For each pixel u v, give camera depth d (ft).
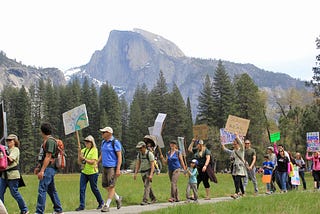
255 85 260.62
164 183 99.55
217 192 70.54
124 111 412.16
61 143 38.86
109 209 44.57
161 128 61.16
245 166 57.21
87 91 362.94
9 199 57.72
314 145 86.74
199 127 59.67
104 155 42.75
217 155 253.65
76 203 53.06
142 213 38.01
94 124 352.90
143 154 51.16
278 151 67.97
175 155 54.44
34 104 373.20
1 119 39.96
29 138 319.27
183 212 36.86
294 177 73.20
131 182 106.63
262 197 50.39
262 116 258.16
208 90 287.48
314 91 196.85
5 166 37.14
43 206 37.65
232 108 263.90
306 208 39.81
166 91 338.75
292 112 250.78
